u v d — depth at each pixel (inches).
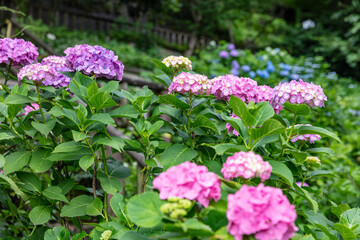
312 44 621.3
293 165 80.1
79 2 568.7
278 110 82.0
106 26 556.4
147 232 61.0
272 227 44.1
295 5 625.0
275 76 297.1
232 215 44.7
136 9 586.6
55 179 86.3
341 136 202.4
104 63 84.4
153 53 495.2
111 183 74.4
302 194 72.2
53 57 87.0
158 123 73.0
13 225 97.3
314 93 71.9
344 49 563.5
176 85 77.0
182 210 46.8
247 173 53.6
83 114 68.9
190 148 73.5
